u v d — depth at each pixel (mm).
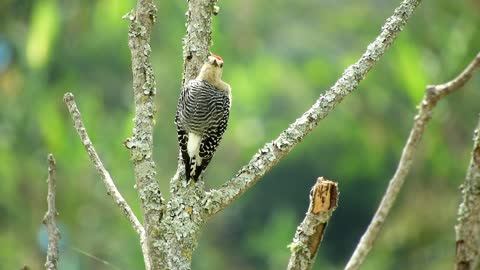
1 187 18828
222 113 8336
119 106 22422
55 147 17109
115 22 19812
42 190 19500
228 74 23562
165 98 23281
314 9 27531
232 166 24547
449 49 17156
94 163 6586
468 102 18875
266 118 25281
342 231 27016
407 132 22594
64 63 20609
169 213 6734
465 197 5883
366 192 26266
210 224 26141
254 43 24562
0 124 19734
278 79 25328
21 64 20391
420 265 18828
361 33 25578
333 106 6809
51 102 19188
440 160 18234
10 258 17484
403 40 15133
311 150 25109
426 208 19078
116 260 19438
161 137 23250
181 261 6594
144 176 6375
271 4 26891
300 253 6316
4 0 20734
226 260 25609
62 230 18938
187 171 6848
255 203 26656
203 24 7320
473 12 17266
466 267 5840
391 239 19297
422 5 19172
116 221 19781
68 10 20156
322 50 26500
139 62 6590
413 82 14141
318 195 6238
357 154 24172
